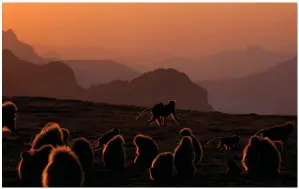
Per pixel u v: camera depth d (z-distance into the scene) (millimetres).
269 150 12625
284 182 12047
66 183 9109
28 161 11234
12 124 18078
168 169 12031
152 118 22953
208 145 17688
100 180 11898
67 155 9219
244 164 12844
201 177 12445
